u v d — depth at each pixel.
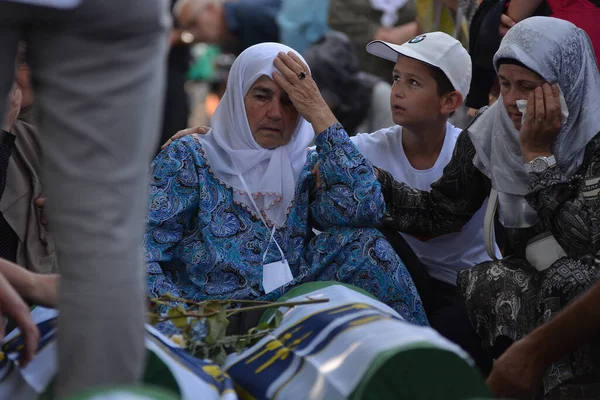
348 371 4.95
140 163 4.44
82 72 4.28
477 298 7.43
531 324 7.23
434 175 8.88
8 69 4.32
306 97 7.86
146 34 4.36
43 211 7.95
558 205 7.12
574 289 7.02
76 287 4.29
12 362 5.35
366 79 13.11
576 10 9.27
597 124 7.33
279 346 5.71
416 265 8.52
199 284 7.56
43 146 4.38
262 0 16.28
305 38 15.61
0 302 5.15
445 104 8.71
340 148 7.76
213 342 6.04
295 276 7.86
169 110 14.04
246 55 7.95
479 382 4.84
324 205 7.80
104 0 4.16
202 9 16.47
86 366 4.27
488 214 7.84
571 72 7.34
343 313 5.74
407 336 4.96
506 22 9.77
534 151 7.28
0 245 7.90
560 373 6.93
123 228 4.36
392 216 8.48
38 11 4.16
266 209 7.89
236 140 7.93
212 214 7.70
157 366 4.96
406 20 14.34
